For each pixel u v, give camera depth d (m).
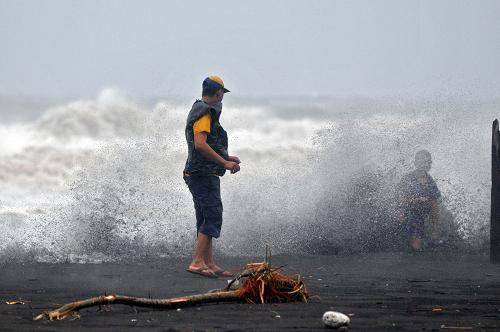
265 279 16.28
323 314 14.49
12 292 18.45
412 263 25.19
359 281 20.73
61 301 16.84
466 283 20.30
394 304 16.28
